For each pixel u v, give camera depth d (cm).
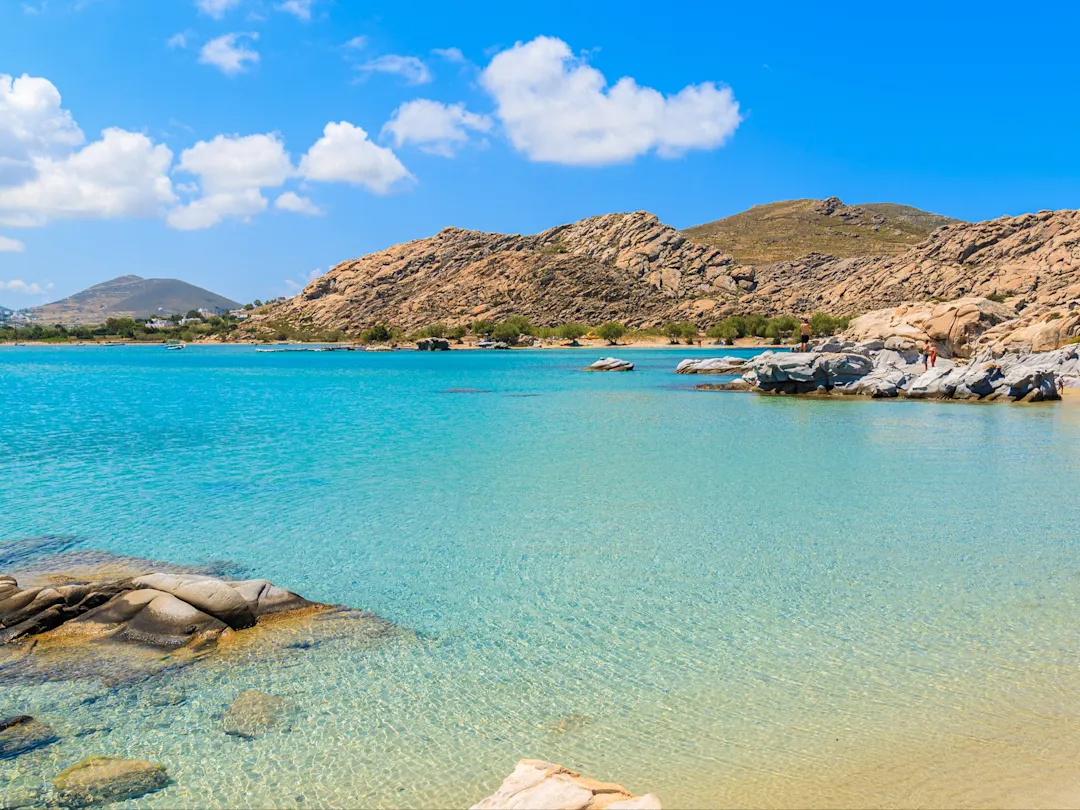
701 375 7225
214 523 1573
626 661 925
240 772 694
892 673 881
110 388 5875
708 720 780
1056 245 17912
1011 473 2083
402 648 966
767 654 941
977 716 778
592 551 1380
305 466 2242
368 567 1291
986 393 4150
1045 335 6172
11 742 743
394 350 16738
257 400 4678
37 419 3572
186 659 928
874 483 1964
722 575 1242
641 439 2809
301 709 810
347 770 697
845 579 1218
